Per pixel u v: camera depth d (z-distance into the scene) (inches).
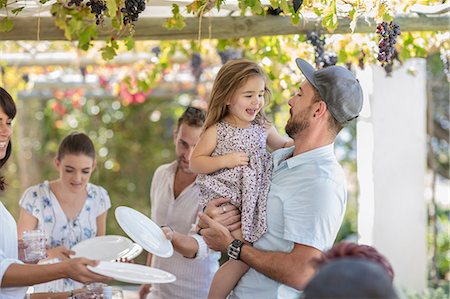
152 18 254.2
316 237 168.1
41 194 234.5
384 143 288.4
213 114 194.7
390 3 222.2
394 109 288.8
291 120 179.8
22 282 155.4
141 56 385.4
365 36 262.8
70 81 445.1
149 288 270.5
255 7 214.4
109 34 255.4
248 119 191.8
